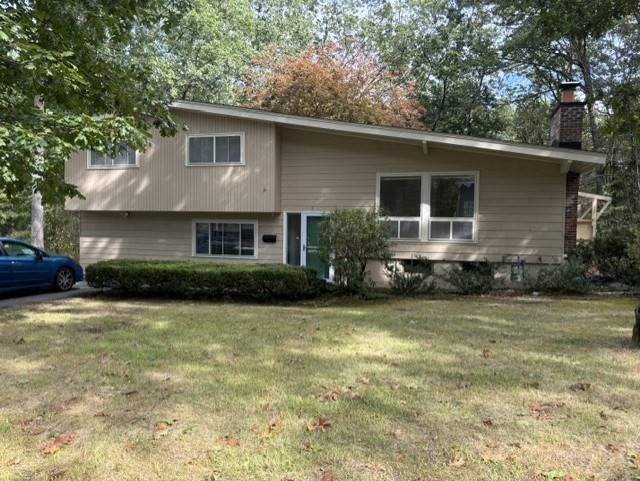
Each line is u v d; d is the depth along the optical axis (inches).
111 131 267.0
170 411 149.3
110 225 593.6
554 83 986.7
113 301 406.9
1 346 235.6
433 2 1077.1
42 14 270.7
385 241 415.5
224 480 109.3
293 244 523.2
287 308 364.2
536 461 115.5
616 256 470.0
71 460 119.2
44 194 291.3
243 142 507.8
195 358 211.3
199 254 559.2
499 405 151.3
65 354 219.6
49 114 266.2
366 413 145.7
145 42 633.6
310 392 165.0
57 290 468.8
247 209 508.7
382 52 1088.2
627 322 292.2
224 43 903.7
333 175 503.8
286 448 124.0
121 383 177.0
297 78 870.4
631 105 305.4
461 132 1152.8
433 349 224.2
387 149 486.3
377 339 246.7
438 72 1063.0
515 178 453.1
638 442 124.6
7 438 131.2
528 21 817.5
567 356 209.0
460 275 442.9
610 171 927.0
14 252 435.8
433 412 146.0
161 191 538.0
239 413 147.1
